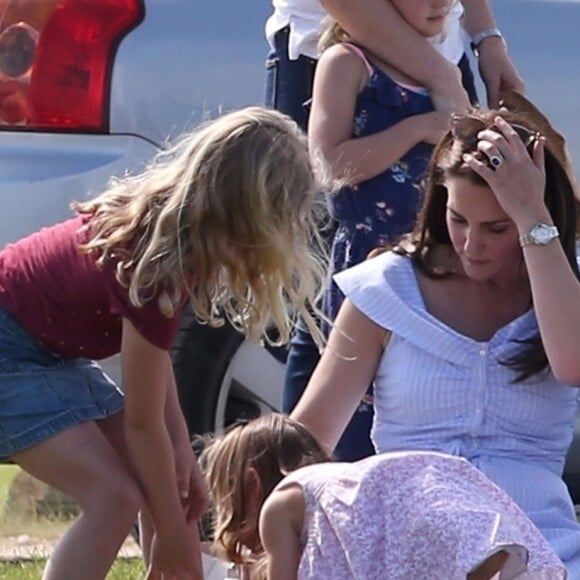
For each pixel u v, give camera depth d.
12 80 22.25
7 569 22.00
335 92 19.00
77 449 16.33
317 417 15.35
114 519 16.09
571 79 23.39
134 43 22.25
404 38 19.06
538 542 13.07
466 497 13.17
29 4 22.27
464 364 15.02
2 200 21.92
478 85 22.66
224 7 22.58
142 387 15.70
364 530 13.12
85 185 21.91
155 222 15.21
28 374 16.41
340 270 19.12
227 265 14.98
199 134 15.29
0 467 26.61
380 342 15.39
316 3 20.33
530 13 23.45
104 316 16.20
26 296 16.38
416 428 15.12
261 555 14.70
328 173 17.69
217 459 14.90
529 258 14.70
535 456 15.07
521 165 14.73
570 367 14.50
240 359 22.12
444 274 15.45
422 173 18.95
